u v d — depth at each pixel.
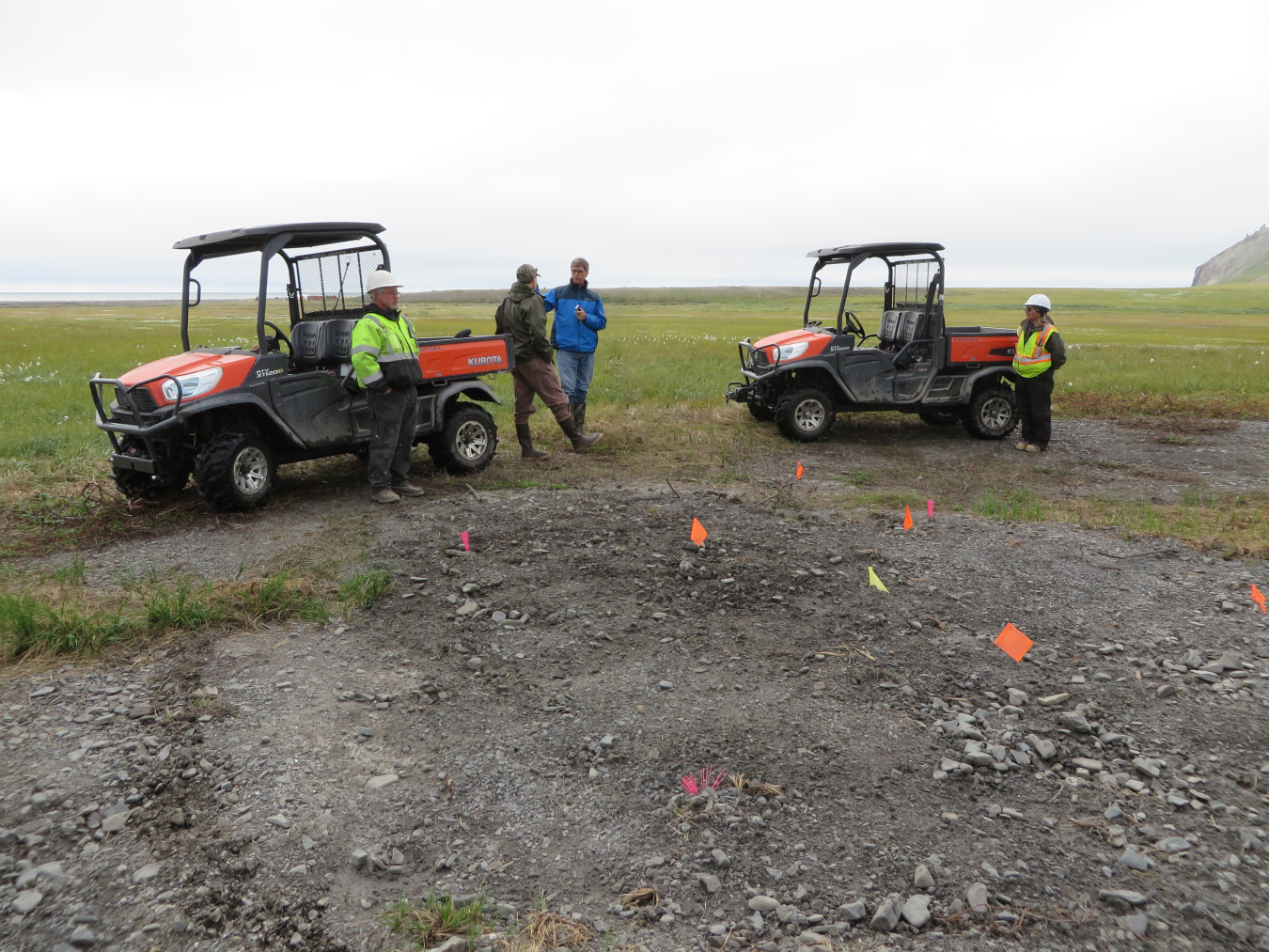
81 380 15.39
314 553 5.50
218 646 4.17
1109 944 2.30
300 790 2.98
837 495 7.16
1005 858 2.65
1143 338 36.69
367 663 4.02
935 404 9.77
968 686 3.79
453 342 7.55
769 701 3.63
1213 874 2.58
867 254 9.60
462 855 2.67
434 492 7.11
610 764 3.16
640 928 2.36
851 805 2.92
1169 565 5.32
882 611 4.59
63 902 2.43
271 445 6.84
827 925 2.36
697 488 7.38
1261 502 7.02
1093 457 9.09
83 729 3.36
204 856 2.64
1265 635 4.29
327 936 2.32
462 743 3.32
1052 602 4.73
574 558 5.30
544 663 4.01
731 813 2.86
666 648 4.16
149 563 5.41
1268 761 3.20
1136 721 3.50
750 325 50.00
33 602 4.32
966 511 6.67
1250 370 17.80
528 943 2.29
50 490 7.22
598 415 11.27
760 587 4.87
